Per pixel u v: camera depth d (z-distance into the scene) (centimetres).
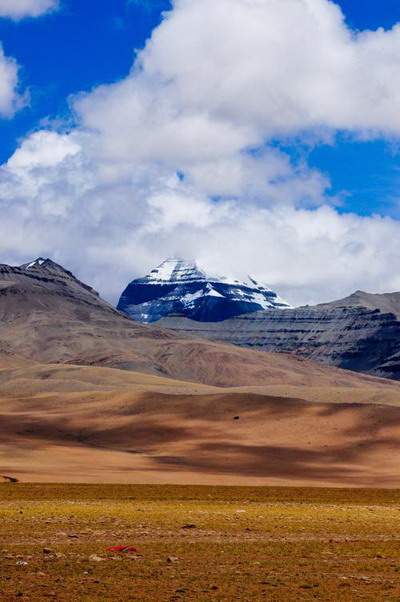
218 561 5403
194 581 4800
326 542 6259
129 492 11712
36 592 4462
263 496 11462
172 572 5028
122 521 7212
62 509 8362
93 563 5238
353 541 6338
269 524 7188
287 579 4881
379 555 5669
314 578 4919
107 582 4725
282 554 5694
